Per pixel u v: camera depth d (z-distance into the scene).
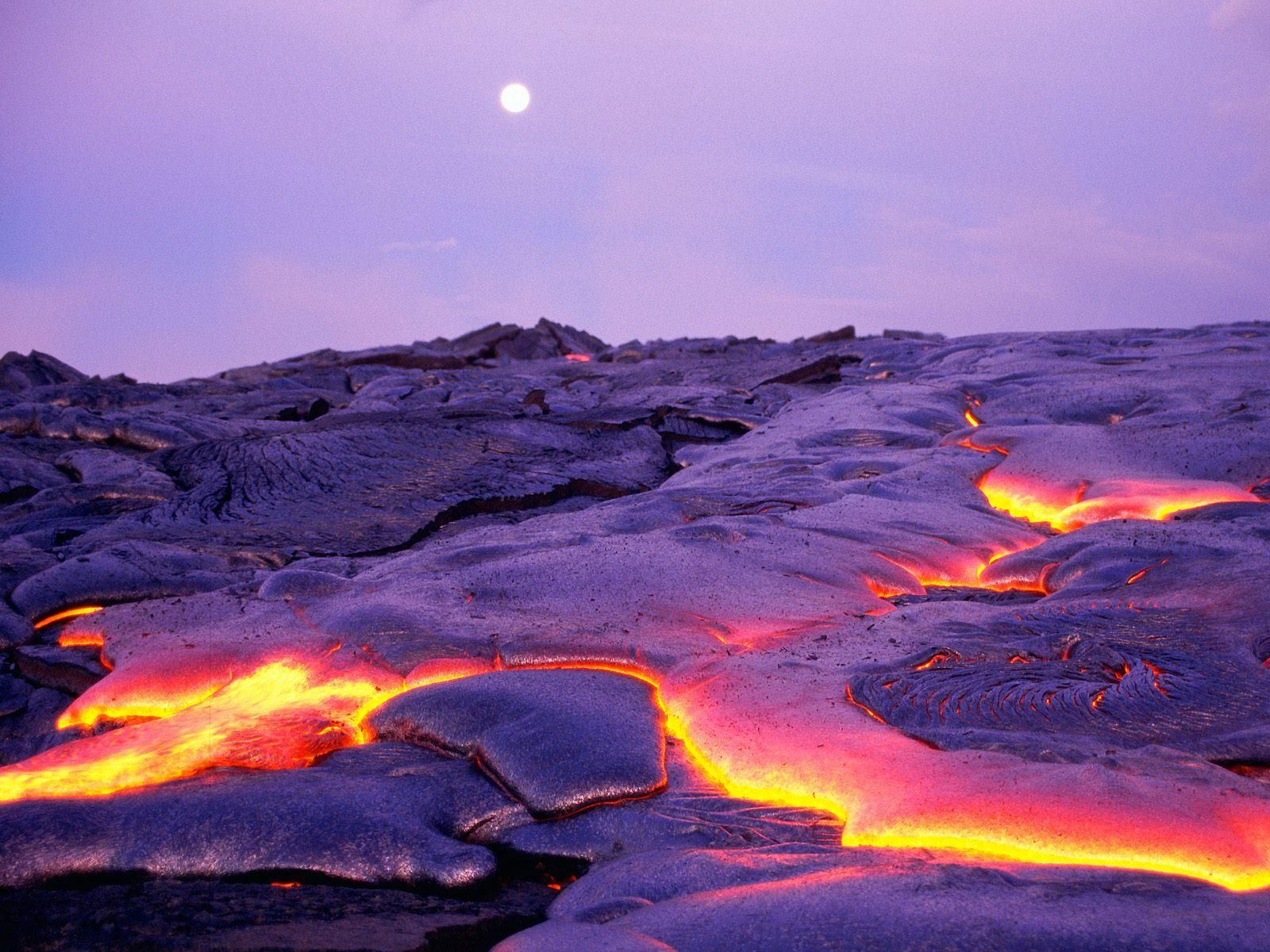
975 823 3.44
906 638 5.45
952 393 12.84
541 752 4.05
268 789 3.85
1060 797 3.47
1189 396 10.81
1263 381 11.30
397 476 10.36
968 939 2.70
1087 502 7.90
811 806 3.86
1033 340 17.14
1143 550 6.37
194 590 6.69
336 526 8.61
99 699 5.07
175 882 3.38
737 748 4.24
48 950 2.83
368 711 4.81
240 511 9.15
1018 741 4.00
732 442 12.20
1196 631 5.10
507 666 5.15
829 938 2.77
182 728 4.55
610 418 13.20
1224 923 2.74
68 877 3.48
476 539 7.73
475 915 3.19
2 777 4.08
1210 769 3.70
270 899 3.19
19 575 6.89
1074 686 4.61
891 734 4.21
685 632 5.54
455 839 3.74
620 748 4.11
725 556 6.77
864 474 9.60
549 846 3.77
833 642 5.43
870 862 3.30
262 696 4.95
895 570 6.84
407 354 23.03
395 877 3.49
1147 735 4.18
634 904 3.19
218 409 16.05
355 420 13.29
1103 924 2.74
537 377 19.44
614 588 6.12
